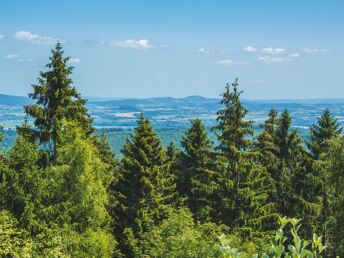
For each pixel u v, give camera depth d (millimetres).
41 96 30266
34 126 30000
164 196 40031
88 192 27250
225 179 35125
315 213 36250
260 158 39875
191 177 40000
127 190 37719
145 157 37688
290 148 39938
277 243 4117
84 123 34000
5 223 20016
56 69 30453
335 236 28141
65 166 27203
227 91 36125
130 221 36344
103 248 26625
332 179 27625
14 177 25703
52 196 26641
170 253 21516
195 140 41938
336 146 27656
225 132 35875
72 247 25656
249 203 35031
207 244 21875
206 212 35000
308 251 3941
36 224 25469
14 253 19094
